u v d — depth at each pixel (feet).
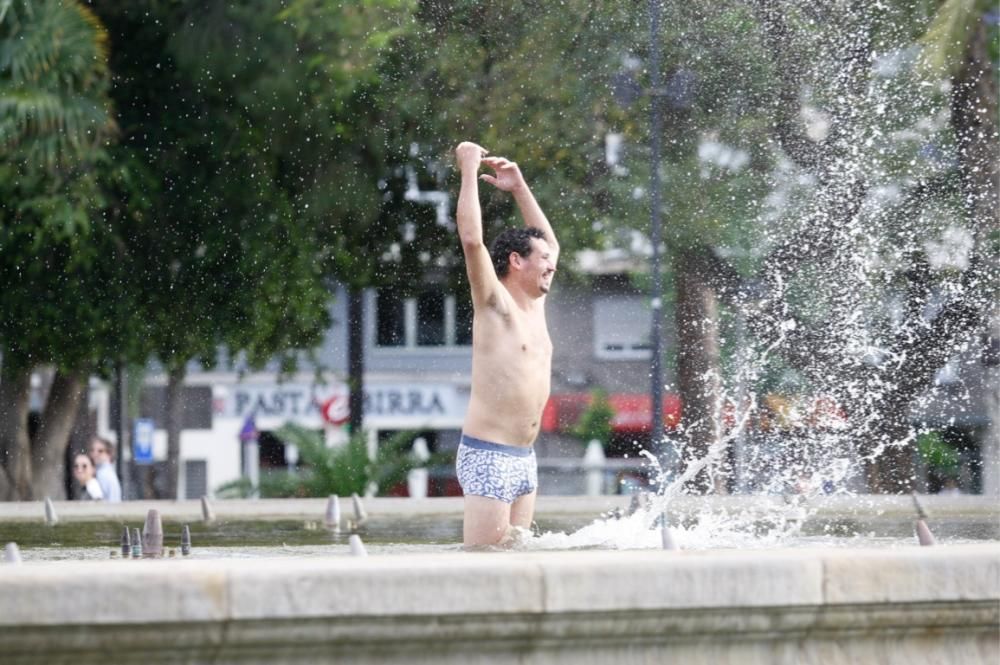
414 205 188.75
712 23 157.17
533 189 172.14
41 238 167.84
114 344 182.19
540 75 170.40
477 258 56.49
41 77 163.22
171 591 27.17
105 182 171.63
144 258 181.78
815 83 156.25
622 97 165.58
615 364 279.90
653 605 29.17
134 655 27.45
